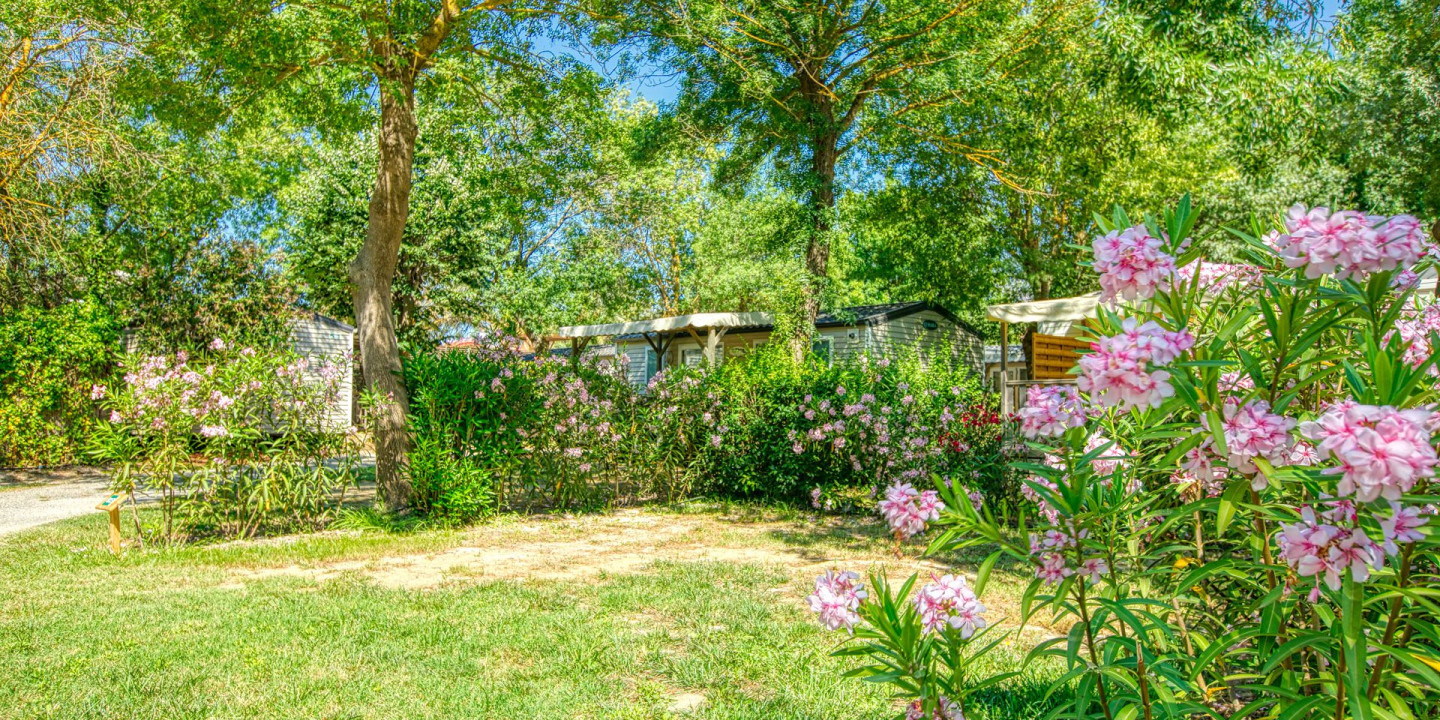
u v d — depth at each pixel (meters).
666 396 11.78
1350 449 1.31
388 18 9.19
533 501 11.76
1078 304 12.16
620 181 25.83
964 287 22.11
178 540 8.71
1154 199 19.25
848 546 8.30
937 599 2.16
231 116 11.62
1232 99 13.01
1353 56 14.84
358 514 9.70
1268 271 1.93
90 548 8.38
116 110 14.25
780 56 15.67
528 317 25.48
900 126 17.25
